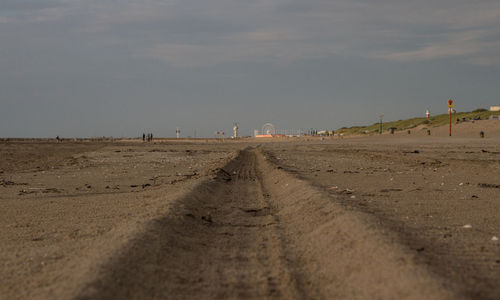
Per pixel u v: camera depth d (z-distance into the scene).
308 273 6.43
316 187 14.03
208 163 30.31
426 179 18.55
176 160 33.94
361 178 19.00
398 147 53.03
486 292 5.20
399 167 25.25
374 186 15.99
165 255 7.02
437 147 50.91
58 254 7.08
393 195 13.53
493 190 14.87
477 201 12.34
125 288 5.51
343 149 50.34
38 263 6.65
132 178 20.59
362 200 12.23
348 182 17.36
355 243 7.21
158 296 5.46
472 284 5.42
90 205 12.38
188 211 10.43
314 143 81.06
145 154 42.72
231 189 16.25
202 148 58.50
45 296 5.19
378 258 6.32
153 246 7.23
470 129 92.94
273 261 7.02
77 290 5.17
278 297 5.54
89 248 7.25
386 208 10.94
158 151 49.12
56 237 8.46
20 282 5.82
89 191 16.00
